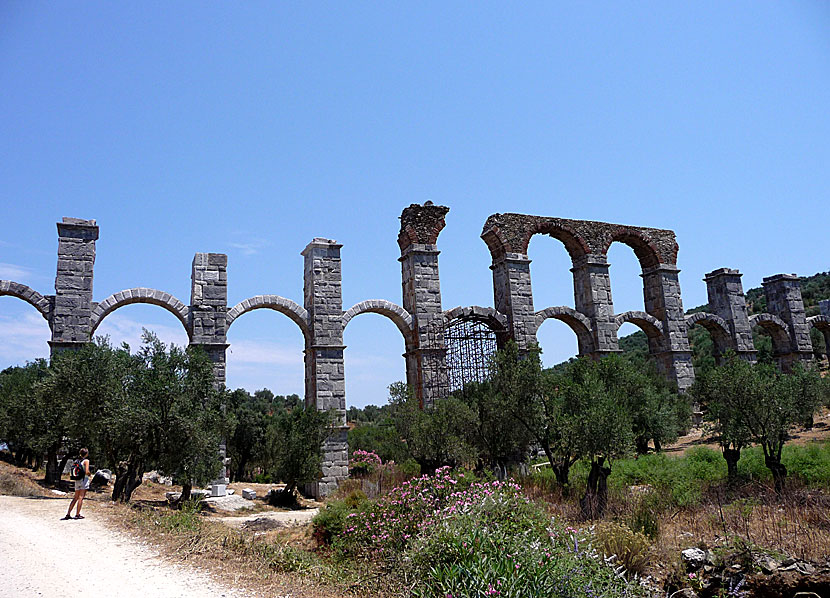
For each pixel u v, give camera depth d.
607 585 11.59
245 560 14.98
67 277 36.41
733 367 26.95
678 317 50.78
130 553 15.45
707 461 30.19
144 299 37.97
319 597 12.48
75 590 12.10
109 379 29.08
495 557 11.37
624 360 38.50
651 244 51.66
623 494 22.27
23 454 45.31
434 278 44.22
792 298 57.38
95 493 34.16
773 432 24.95
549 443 27.38
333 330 41.34
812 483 22.91
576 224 49.22
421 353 42.44
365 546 16.50
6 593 11.67
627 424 23.30
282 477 37.19
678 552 15.36
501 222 46.72
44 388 29.97
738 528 16.89
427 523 14.60
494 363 32.16
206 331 38.22
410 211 44.97
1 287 35.31
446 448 30.78
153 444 28.08
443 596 10.92
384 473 37.19
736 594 13.26
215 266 39.38
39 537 17.25
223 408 33.44
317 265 41.94
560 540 12.85
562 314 46.81
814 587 13.35
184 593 12.14
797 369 30.27
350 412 101.81
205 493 38.28
